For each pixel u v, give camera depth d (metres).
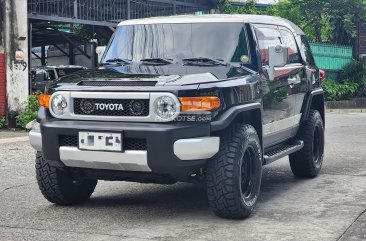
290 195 6.59
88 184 6.13
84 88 5.26
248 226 5.21
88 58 21.44
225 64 5.85
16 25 14.43
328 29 25.44
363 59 25.30
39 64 26.95
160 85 5.05
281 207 5.98
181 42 6.12
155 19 6.45
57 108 5.36
